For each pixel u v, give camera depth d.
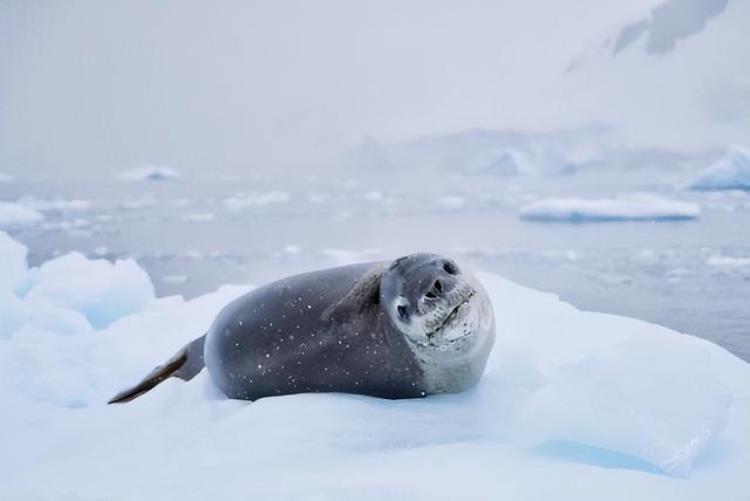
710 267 12.29
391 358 3.76
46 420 4.04
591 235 16.61
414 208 24.91
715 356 4.18
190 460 3.06
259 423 3.45
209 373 4.54
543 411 2.98
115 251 17.23
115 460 3.16
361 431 3.27
